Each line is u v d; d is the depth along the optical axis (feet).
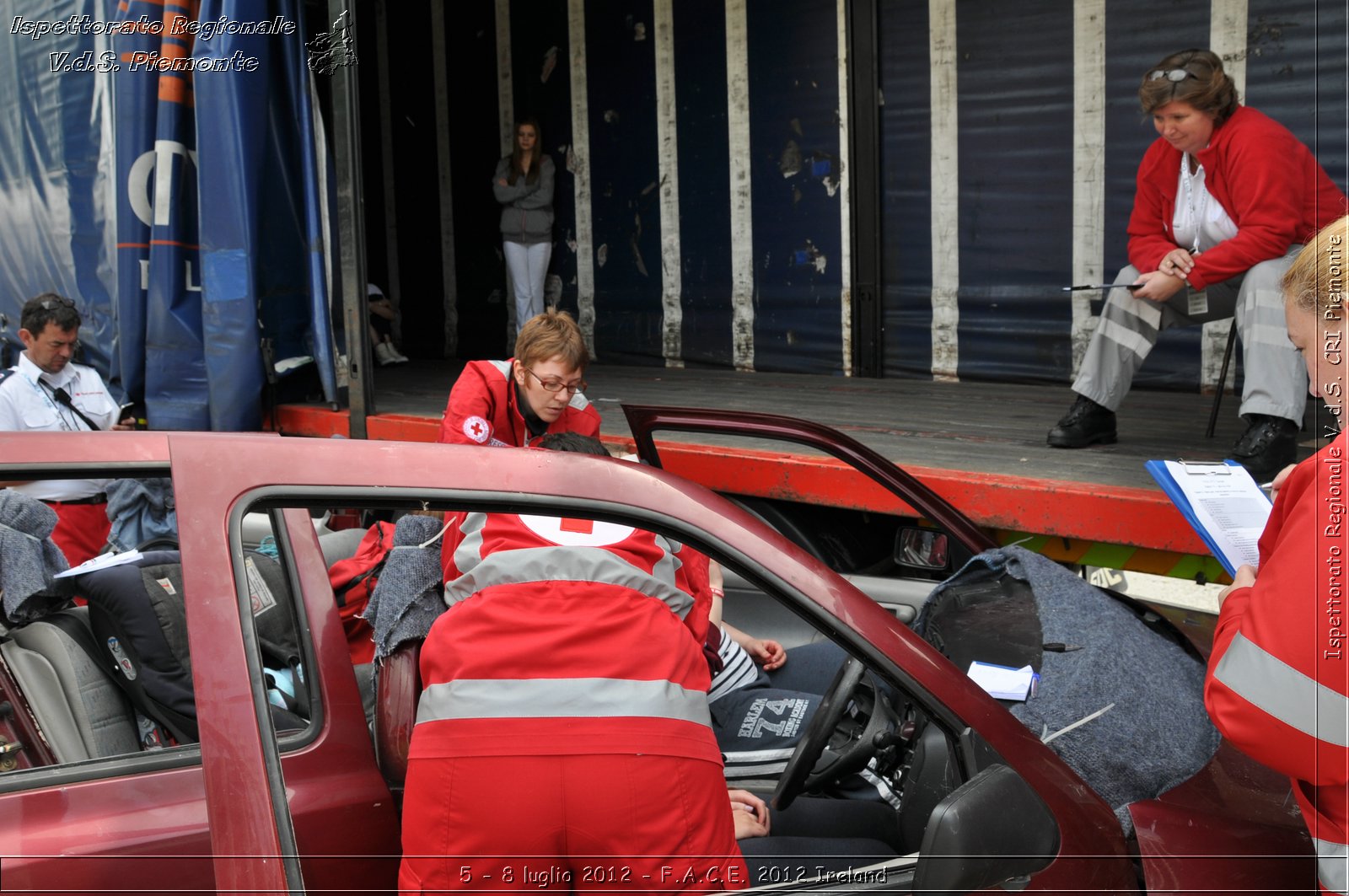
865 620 4.85
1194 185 11.19
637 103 23.93
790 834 6.57
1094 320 18.25
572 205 25.63
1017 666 6.57
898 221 20.49
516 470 4.55
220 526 4.01
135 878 4.62
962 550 9.55
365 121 29.40
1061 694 6.19
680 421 9.62
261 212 17.61
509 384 9.75
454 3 26.86
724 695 7.78
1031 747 5.00
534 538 5.39
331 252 18.02
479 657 5.00
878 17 19.99
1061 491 9.98
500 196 25.07
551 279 26.40
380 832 5.53
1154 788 5.72
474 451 4.54
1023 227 18.90
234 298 17.42
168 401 18.40
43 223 21.63
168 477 4.95
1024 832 4.50
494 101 26.63
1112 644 6.64
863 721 7.25
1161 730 6.01
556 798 4.78
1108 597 7.57
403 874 5.02
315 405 18.61
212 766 3.69
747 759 7.09
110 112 19.58
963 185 19.51
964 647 6.93
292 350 18.66
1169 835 5.22
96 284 20.63
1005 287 19.27
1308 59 15.49
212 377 17.69
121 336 18.81
